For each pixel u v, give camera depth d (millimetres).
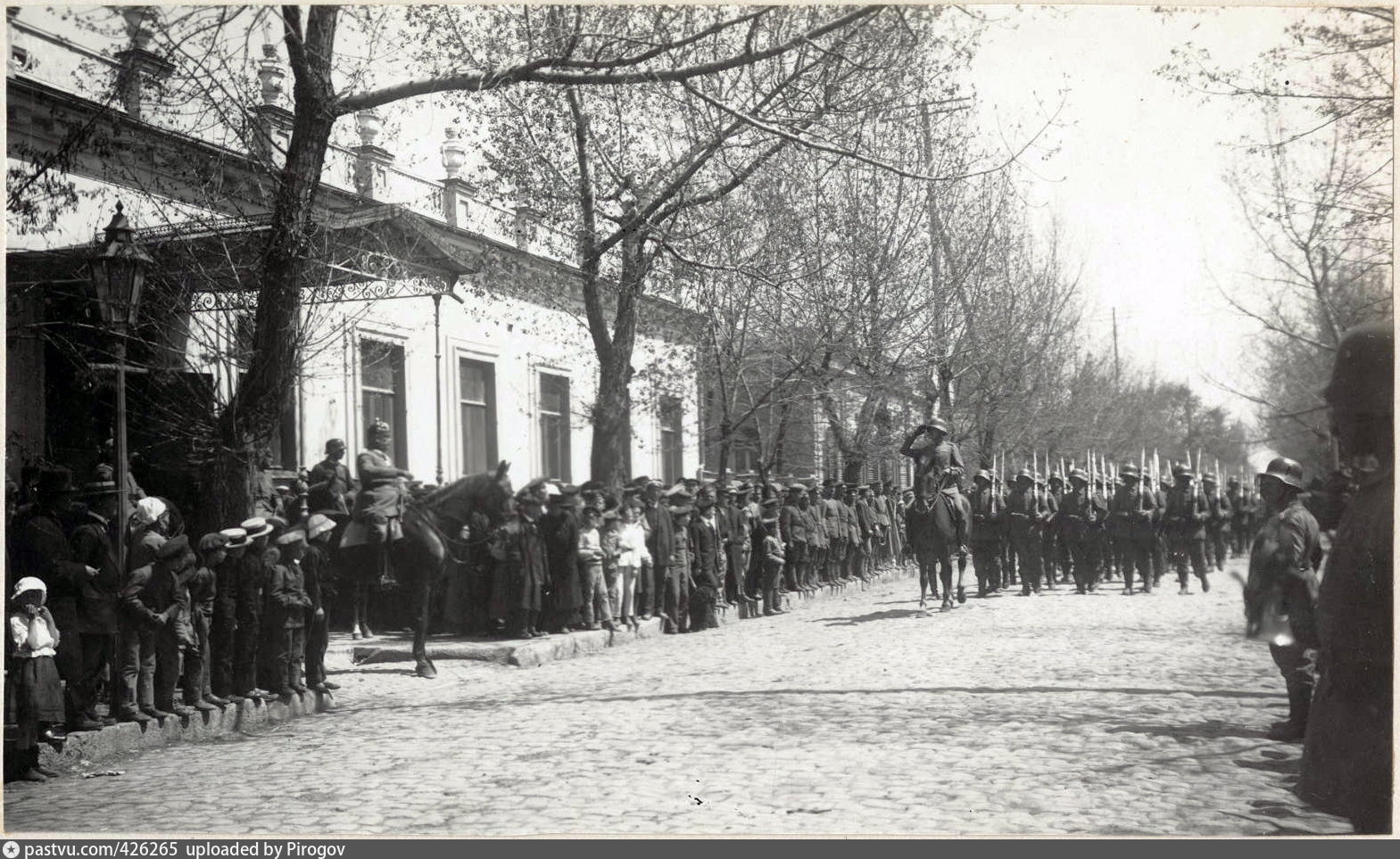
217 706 9680
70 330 13492
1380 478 4832
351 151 14406
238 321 13312
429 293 15086
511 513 12961
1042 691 10664
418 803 7145
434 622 15516
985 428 29781
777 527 20969
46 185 13070
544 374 19422
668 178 18328
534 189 17906
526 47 13844
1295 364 15078
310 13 11586
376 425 12391
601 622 16266
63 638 8562
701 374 22375
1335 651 4922
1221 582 24297
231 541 9906
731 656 14273
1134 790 7125
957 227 26016
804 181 20875
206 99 12289
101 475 10773
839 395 25219
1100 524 22688
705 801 7008
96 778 8039
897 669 12352
